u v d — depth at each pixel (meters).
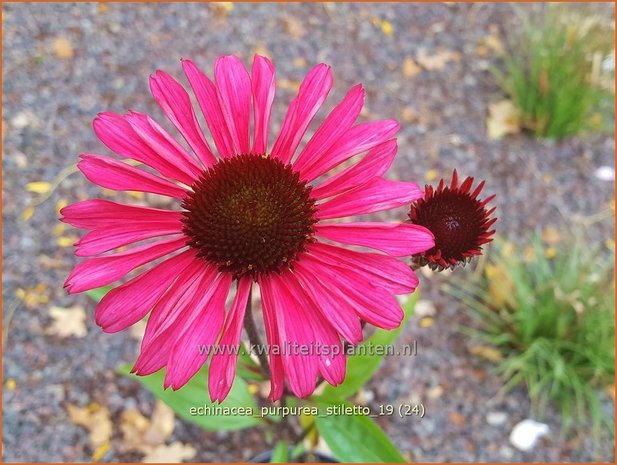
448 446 0.35
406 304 0.24
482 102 0.48
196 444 0.34
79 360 0.35
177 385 0.14
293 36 0.50
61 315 0.36
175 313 0.15
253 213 0.16
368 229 0.16
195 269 0.16
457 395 0.37
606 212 0.44
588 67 0.47
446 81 0.49
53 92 0.43
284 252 0.16
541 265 0.39
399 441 0.35
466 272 0.40
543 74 0.46
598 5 0.52
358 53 0.50
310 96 0.17
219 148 0.17
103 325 0.15
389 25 0.52
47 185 0.40
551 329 0.37
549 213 0.43
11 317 0.36
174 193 0.16
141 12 0.49
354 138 0.16
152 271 0.16
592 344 0.36
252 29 0.49
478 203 0.17
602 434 0.36
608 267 0.40
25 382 0.34
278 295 0.16
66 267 0.38
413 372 0.37
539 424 0.36
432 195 0.17
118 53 0.46
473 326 0.39
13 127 0.42
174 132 0.42
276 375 0.14
